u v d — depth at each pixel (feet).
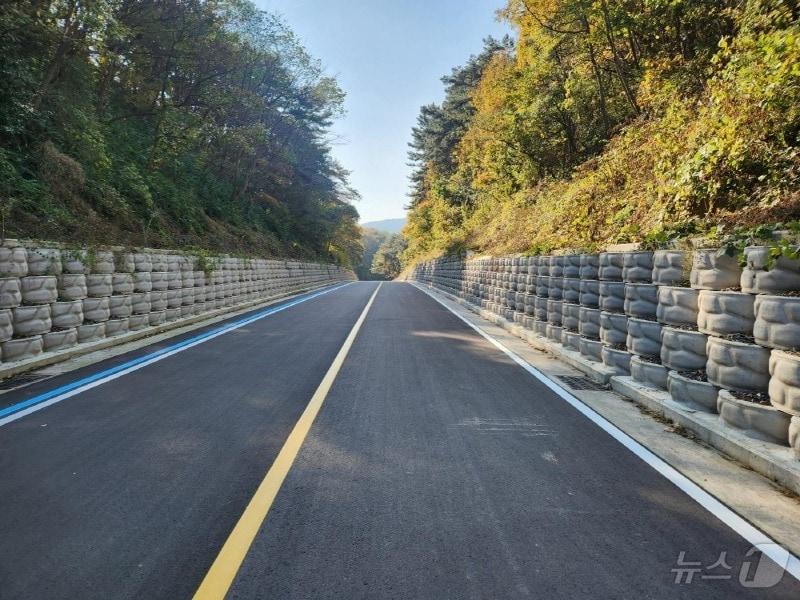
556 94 59.72
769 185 22.49
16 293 26.22
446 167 165.37
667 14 42.01
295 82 113.09
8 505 12.06
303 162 151.02
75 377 24.75
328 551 10.09
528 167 73.10
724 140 24.48
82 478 13.50
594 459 14.60
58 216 38.86
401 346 33.32
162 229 58.54
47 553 10.09
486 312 50.90
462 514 11.53
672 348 18.38
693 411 17.02
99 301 33.17
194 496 12.47
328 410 19.31
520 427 17.34
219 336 37.96
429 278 128.06
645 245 22.77
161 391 22.16
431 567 9.55
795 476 12.15
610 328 23.76
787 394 13.00
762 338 14.07
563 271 30.71
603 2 44.14
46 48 46.11
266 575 9.35
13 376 24.94
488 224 96.07
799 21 23.34
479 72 144.87
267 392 21.91
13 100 41.42
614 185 43.57
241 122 96.89
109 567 9.62
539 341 32.65
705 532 10.69
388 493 12.59
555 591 8.82
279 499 12.29
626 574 9.30
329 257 196.65
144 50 68.95
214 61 75.61
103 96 68.23
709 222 21.56
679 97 39.91
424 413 18.92
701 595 8.71
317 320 48.29
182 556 9.98
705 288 17.10
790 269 13.61
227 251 72.74
